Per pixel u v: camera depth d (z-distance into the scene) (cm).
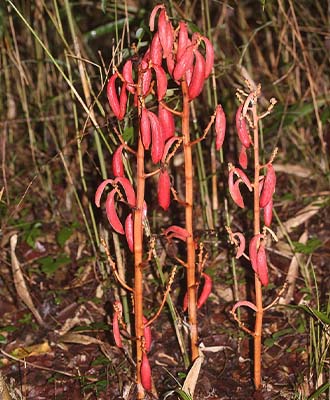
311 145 257
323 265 214
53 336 197
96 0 263
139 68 145
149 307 204
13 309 208
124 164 168
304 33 254
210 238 216
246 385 178
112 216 151
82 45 234
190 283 163
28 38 258
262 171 222
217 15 262
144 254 211
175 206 235
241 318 198
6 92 263
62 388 180
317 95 239
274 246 220
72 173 234
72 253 227
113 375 182
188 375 165
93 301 206
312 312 164
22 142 261
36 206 245
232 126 252
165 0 200
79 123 235
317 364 170
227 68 217
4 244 226
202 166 207
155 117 145
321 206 229
